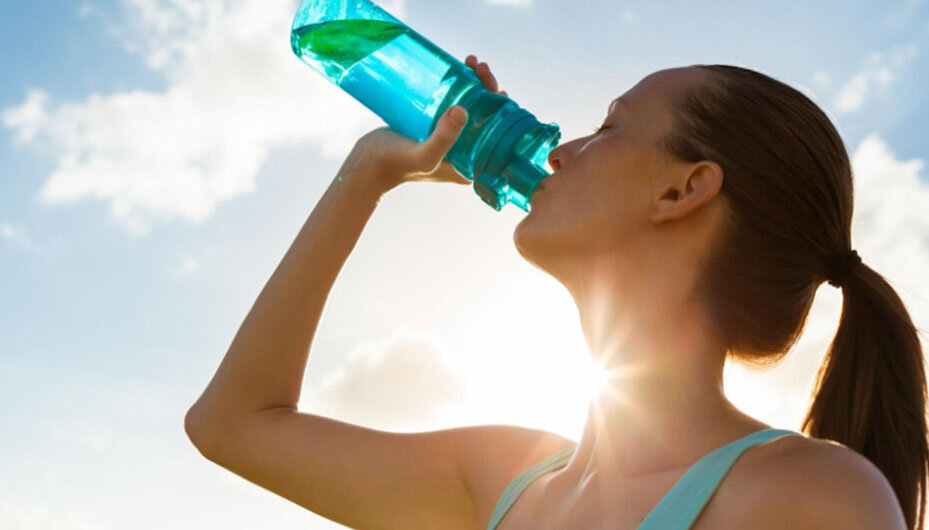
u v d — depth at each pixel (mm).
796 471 1053
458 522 1614
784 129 1411
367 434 1710
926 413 1400
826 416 1417
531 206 1559
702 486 1114
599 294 1403
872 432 1386
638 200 1407
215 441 1798
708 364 1318
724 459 1129
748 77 1458
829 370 1433
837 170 1446
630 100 1505
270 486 1760
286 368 1824
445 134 1610
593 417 1377
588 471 1323
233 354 1848
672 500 1128
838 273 1432
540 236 1446
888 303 1417
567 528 1260
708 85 1454
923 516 1362
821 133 1444
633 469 1257
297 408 1836
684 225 1377
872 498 986
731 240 1368
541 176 1579
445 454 1638
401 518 1644
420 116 1772
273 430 1761
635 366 1334
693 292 1351
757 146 1396
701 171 1383
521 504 1405
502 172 1624
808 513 1013
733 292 1358
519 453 1539
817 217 1413
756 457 1113
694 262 1361
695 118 1420
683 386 1297
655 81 1512
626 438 1292
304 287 1845
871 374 1398
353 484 1667
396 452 1666
